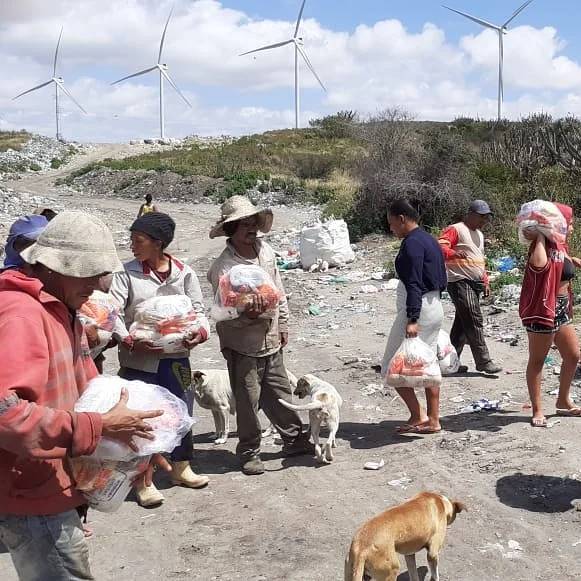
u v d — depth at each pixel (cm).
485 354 852
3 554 478
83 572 290
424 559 449
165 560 466
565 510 495
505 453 600
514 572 427
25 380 255
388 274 1595
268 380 620
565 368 670
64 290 290
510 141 2416
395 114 2356
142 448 292
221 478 605
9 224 2886
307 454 648
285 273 1775
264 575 438
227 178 4384
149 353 544
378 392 827
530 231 643
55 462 282
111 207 3875
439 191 2020
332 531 490
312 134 6134
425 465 592
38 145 7019
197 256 2122
